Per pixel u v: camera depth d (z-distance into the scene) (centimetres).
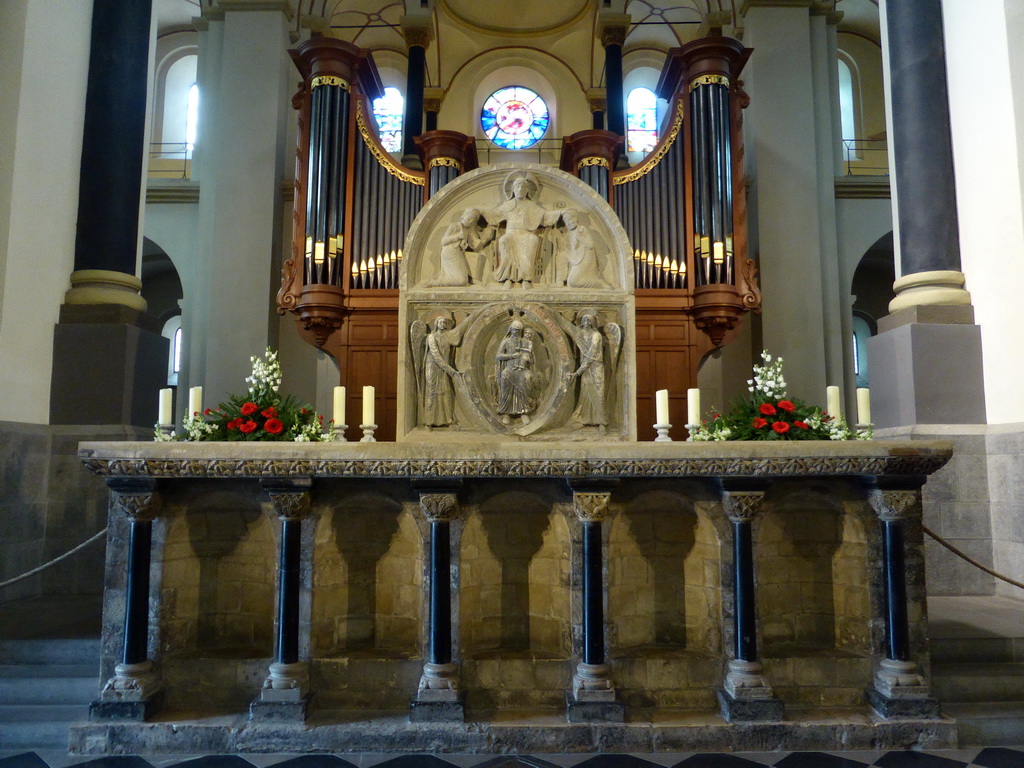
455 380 559
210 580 497
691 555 498
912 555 447
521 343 559
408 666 457
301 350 1120
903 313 688
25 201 629
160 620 456
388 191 966
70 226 690
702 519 490
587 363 559
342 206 949
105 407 656
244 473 434
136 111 733
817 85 1156
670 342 933
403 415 555
